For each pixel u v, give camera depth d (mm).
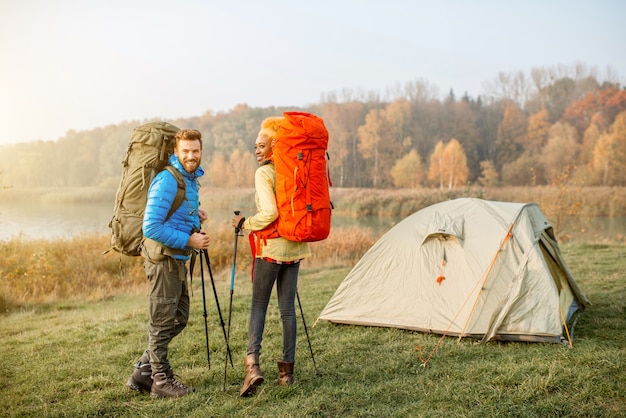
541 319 4809
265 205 3498
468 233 5508
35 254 10930
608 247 12109
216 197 42438
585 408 3322
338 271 10672
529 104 86562
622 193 32156
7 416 3432
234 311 6551
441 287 5387
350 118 75062
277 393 3668
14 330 6438
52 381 4074
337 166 71812
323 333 5379
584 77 87938
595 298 6660
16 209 38656
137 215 3500
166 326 3551
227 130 80750
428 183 64938
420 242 5637
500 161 72125
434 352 4676
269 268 3631
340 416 3355
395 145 71188
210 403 3502
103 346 5145
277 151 3502
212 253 13023
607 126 69500
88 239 13906
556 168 58500
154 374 3611
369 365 4328
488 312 5062
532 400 3479
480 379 3900
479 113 82438
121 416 3387
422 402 3527
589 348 4477
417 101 85688
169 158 3580
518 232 5324
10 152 82000
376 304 5613
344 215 32812
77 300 9125
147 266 3490
